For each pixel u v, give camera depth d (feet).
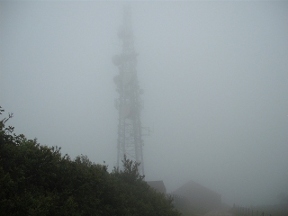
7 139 20.18
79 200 20.11
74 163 23.68
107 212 21.99
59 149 23.32
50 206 16.87
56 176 19.86
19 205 15.78
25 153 19.47
